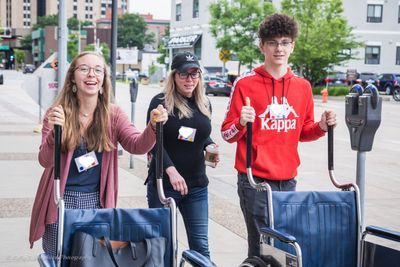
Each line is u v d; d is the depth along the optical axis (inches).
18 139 553.9
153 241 135.0
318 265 156.9
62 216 131.0
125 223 137.9
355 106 175.8
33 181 351.9
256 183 159.6
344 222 159.2
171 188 174.1
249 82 167.9
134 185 350.3
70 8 6796.3
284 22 165.3
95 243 130.3
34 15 7258.9
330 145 165.0
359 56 1962.4
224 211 292.7
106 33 3887.8
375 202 325.4
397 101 1406.3
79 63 148.0
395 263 151.4
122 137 154.4
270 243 148.8
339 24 1546.5
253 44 1636.3
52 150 144.9
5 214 274.4
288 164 168.7
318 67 1592.0
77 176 149.9
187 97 175.3
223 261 218.8
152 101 175.9
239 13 1614.2
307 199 156.9
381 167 453.7
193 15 2190.0
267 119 166.7
